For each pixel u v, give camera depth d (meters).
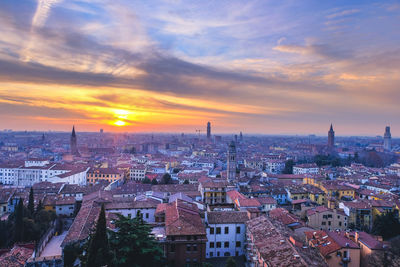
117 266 67.31
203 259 87.44
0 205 134.12
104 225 66.31
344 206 138.50
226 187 157.62
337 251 83.19
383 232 121.38
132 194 169.75
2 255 78.94
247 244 95.12
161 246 85.56
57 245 114.19
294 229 103.00
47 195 154.25
